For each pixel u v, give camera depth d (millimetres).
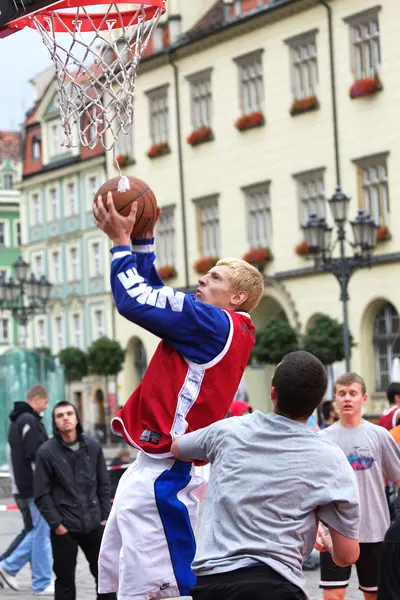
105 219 6625
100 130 6668
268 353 44688
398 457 10508
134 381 63000
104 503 12461
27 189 75438
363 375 46312
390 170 45750
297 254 50125
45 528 15023
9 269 92812
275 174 51344
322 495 5793
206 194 55500
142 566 6770
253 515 5805
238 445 5957
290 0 49719
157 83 58656
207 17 56906
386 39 45844
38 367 31188
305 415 6000
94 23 6703
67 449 12391
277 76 51094
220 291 6855
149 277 6875
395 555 7180
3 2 6805
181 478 6809
